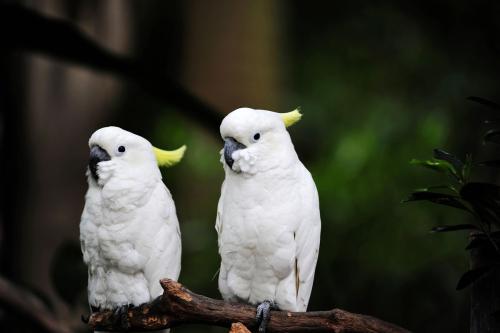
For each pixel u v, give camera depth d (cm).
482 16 1237
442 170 573
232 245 623
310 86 1557
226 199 631
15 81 1293
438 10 1341
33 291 981
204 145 1460
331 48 1597
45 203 1277
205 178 1434
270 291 624
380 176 1240
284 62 1505
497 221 556
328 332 575
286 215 618
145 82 1120
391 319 1080
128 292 639
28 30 1056
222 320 582
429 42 1416
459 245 1132
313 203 635
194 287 1252
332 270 1140
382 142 1278
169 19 1453
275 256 617
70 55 1087
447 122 1245
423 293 1084
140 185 638
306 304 636
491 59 1263
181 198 1442
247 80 1391
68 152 1300
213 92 1392
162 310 593
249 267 624
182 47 1429
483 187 537
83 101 1316
